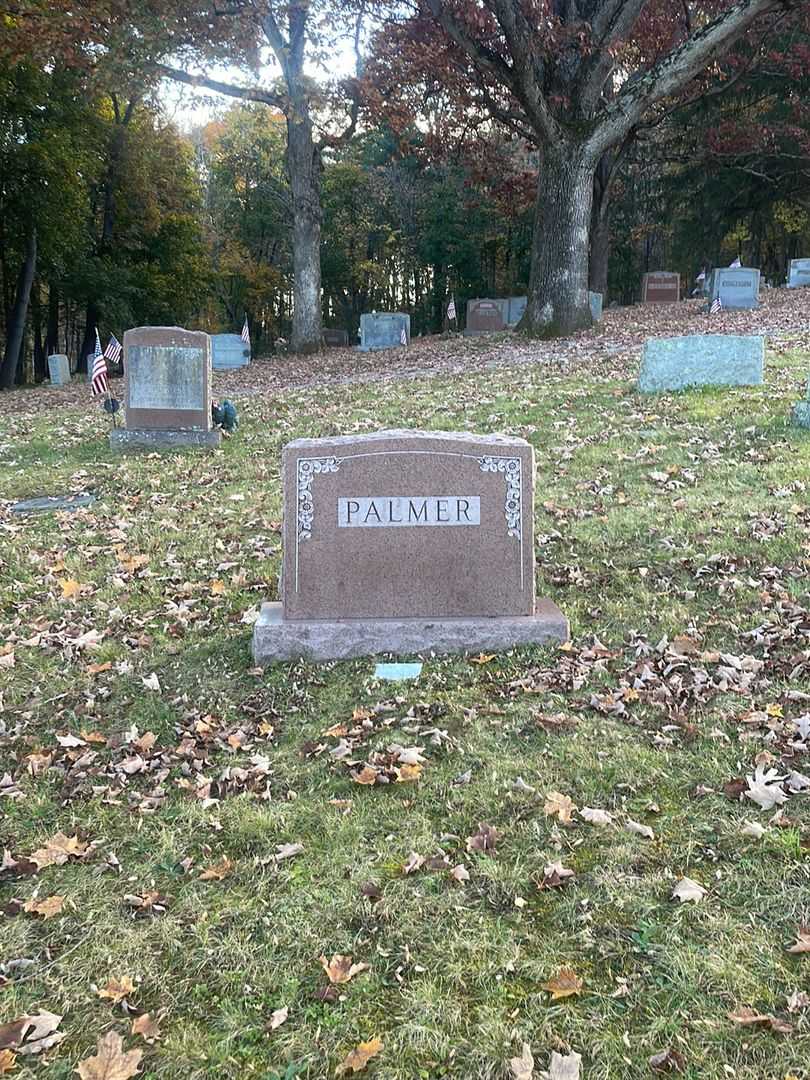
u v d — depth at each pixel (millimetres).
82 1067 1855
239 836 2512
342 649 3379
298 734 2988
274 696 3209
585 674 3186
